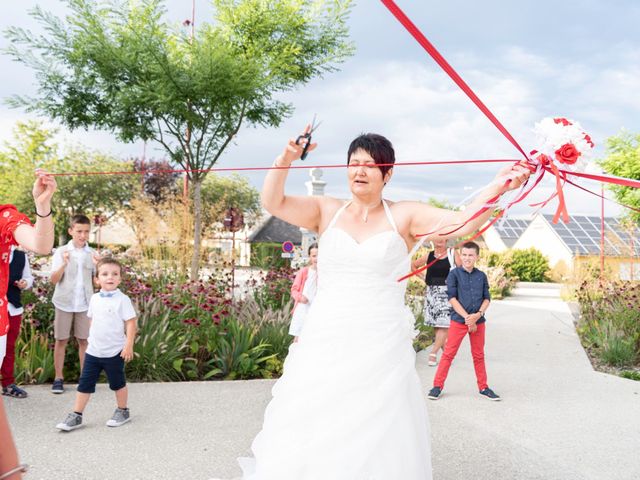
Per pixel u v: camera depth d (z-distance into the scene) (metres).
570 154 2.20
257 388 5.90
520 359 8.00
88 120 12.65
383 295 2.64
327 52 13.52
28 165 34.53
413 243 2.86
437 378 5.77
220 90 11.84
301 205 2.84
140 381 6.23
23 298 7.54
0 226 2.28
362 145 2.68
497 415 5.15
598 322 9.77
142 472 3.64
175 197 11.86
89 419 4.72
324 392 2.49
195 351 6.60
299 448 2.42
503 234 39.31
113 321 4.57
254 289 9.99
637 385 6.47
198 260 11.15
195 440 4.26
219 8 12.88
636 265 20.39
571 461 4.03
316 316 2.70
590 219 33.12
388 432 2.41
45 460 3.81
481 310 5.72
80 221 5.81
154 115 12.45
